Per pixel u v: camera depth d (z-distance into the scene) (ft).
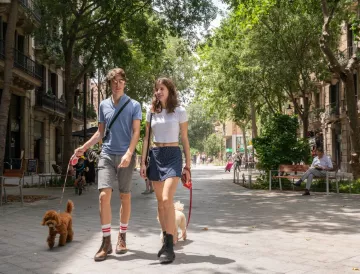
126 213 16.38
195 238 19.60
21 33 81.25
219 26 70.90
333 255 16.12
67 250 17.03
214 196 41.55
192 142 269.85
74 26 56.54
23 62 78.54
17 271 13.96
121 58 61.62
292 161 48.85
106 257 15.52
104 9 54.19
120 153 15.76
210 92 96.94
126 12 56.44
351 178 53.62
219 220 25.58
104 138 16.05
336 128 106.22
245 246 17.75
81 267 14.33
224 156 258.78
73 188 52.65
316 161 43.42
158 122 15.71
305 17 64.80
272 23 68.23
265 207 32.17
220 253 16.35
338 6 61.77
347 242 18.75
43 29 55.16
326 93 113.39
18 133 83.56
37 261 15.26
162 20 59.88
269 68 68.80
